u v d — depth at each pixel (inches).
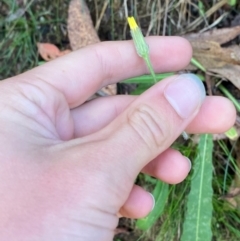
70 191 4.4
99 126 6.0
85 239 4.4
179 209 7.3
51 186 4.4
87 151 4.5
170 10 7.5
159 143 4.6
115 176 4.4
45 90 5.2
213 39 7.2
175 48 5.9
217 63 7.1
